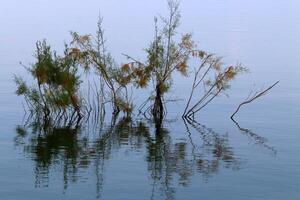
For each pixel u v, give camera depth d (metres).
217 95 32.88
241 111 30.12
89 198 16.83
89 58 29.41
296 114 29.34
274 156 21.50
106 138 24.25
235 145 23.22
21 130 25.25
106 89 33.75
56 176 18.70
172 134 25.22
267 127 26.52
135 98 32.28
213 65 34.44
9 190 17.31
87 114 29.00
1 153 21.36
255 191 17.59
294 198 17.03
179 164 20.41
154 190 17.55
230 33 66.69
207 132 25.58
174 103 32.00
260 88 36.31
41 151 21.80
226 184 18.19
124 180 18.47
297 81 39.16
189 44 32.84
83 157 21.09
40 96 28.56
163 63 29.23
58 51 49.41
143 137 24.56
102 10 92.19
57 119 27.81
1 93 32.94
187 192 17.45
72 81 28.33
